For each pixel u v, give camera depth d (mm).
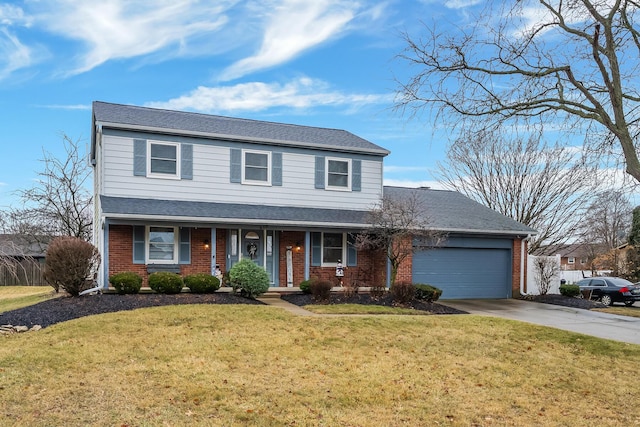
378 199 17719
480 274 18469
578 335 10438
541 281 19031
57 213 22781
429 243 16062
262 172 16375
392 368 7590
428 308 13828
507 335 10242
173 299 11844
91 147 18188
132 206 13672
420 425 5453
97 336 8469
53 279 11672
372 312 12406
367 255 17562
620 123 6402
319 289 13438
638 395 6816
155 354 7633
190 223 14055
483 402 6328
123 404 5578
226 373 6910
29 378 6285
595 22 6785
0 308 12438
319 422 5367
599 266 31953
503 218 19750
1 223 19625
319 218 15688
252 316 10445
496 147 26453
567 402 6477
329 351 8375
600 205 24844
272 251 16297
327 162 17297
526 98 7469
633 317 14062
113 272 14031
